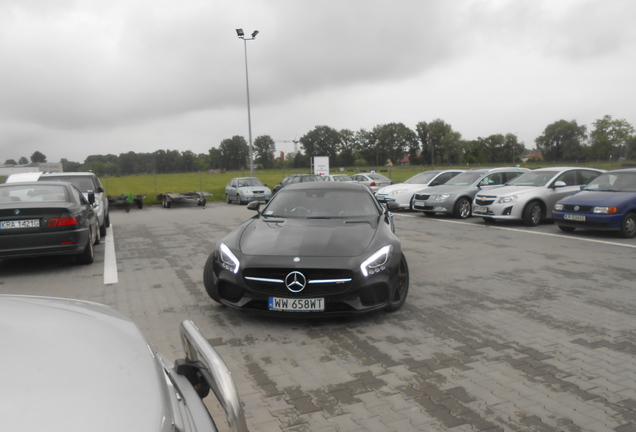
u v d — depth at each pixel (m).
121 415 1.08
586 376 3.22
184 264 7.49
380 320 4.45
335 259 4.15
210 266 4.83
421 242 9.29
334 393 3.02
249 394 3.02
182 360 1.87
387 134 128.00
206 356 1.55
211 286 4.76
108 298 5.44
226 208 20.83
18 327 1.39
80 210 7.14
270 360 3.56
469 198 13.94
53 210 6.68
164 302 5.22
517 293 5.37
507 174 14.74
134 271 6.98
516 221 12.98
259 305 4.24
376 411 2.78
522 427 2.58
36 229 6.61
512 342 3.86
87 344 1.36
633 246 8.52
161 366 1.50
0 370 1.15
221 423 2.65
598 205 9.51
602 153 92.69
